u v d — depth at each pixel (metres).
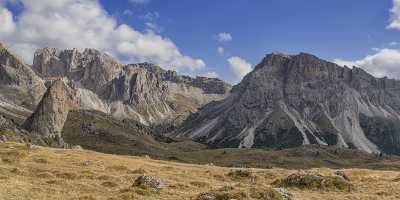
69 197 39.50
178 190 50.78
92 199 39.59
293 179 62.50
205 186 58.34
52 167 69.62
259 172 84.31
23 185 43.03
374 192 57.69
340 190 59.09
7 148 99.75
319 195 54.06
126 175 65.69
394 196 53.97
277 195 45.09
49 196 38.94
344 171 88.62
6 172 54.50
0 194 36.69
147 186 48.31
